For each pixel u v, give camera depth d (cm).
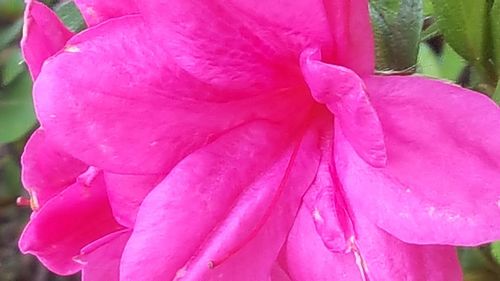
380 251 10
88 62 9
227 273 10
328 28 9
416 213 9
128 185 10
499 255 13
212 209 10
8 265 28
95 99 9
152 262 9
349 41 9
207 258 9
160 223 9
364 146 9
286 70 10
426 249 10
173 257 9
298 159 10
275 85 10
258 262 10
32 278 28
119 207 10
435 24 13
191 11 9
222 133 10
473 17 12
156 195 9
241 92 10
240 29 9
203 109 10
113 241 11
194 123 10
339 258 10
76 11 15
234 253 10
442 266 10
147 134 10
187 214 9
